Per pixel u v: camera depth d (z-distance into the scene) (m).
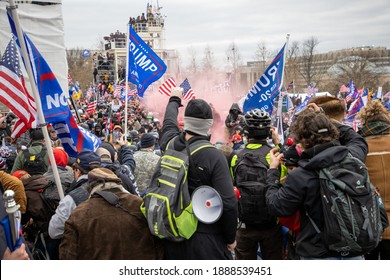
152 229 3.47
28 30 8.45
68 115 5.38
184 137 3.70
